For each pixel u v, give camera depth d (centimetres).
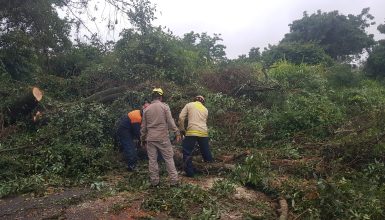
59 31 1466
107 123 916
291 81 1248
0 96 1023
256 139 877
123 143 775
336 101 1158
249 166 666
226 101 1022
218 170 731
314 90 1183
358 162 727
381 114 838
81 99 1055
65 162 760
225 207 555
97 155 791
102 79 1149
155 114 649
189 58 1288
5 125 978
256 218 524
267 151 802
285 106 1010
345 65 1639
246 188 649
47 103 980
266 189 629
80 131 855
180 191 587
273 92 1120
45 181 682
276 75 1297
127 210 541
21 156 772
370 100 1136
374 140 730
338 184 571
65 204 568
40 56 1409
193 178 707
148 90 1023
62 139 840
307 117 909
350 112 1054
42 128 902
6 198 615
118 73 1135
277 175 691
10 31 1292
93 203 570
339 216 519
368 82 1598
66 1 1388
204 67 1305
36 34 1395
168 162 644
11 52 1234
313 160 732
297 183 625
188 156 713
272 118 957
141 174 718
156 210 538
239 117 980
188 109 736
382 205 552
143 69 1135
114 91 1062
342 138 782
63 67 1430
